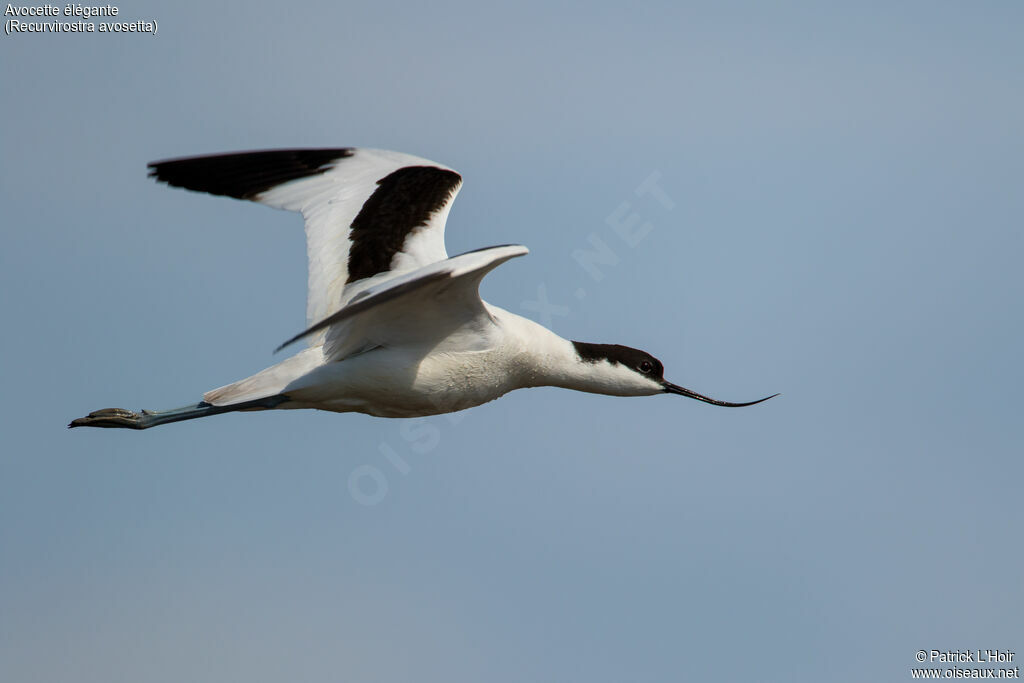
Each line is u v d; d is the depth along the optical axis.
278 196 11.63
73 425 11.84
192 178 11.41
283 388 10.94
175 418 11.88
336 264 11.18
